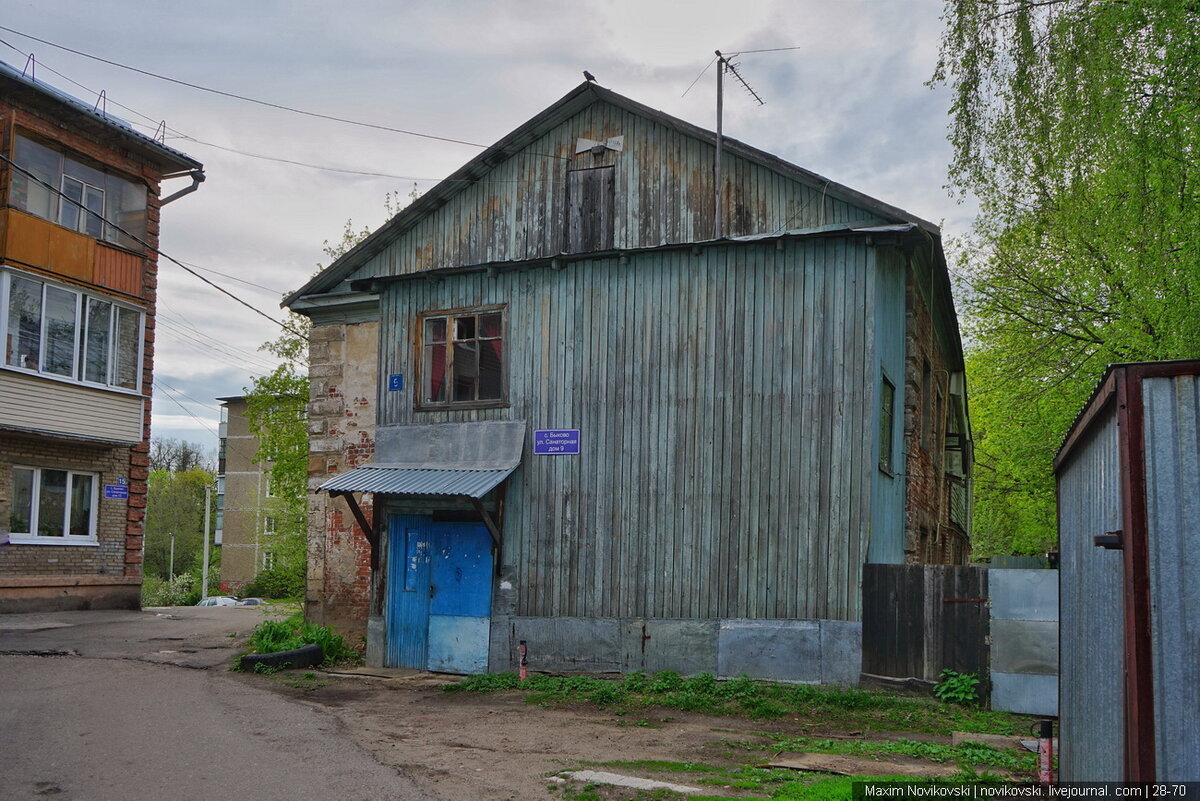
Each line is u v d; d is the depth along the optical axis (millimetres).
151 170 21609
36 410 18531
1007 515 32438
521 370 14414
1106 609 4664
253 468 59469
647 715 10703
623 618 13211
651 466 13352
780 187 13328
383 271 15977
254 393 25828
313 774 7422
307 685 12570
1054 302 22125
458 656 14125
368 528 14641
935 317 17594
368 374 15914
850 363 12430
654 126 14312
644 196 14203
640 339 13656
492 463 14297
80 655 14031
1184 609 3770
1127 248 13523
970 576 11344
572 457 13867
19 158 18562
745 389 12953
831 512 12273
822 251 12773
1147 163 11508
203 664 13602
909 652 11539
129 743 8367
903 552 14484
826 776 7566
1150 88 11703
